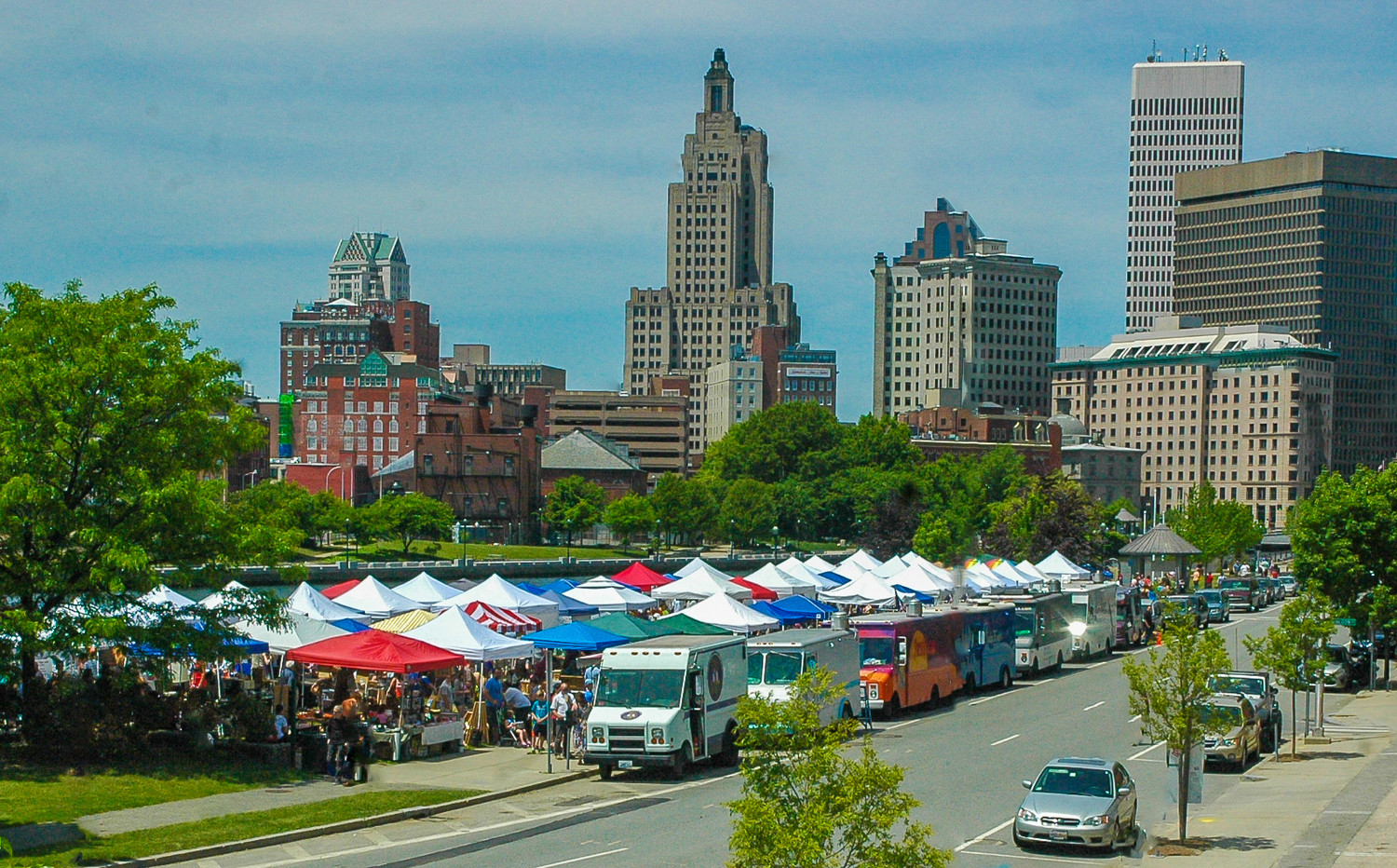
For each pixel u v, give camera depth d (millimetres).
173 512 44344
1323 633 50875
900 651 57812
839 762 23641
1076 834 33594
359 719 46375
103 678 44688
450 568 141000
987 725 55781
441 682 54281
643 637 55500
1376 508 70750
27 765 41312
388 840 35250
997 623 68188
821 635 51562
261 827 35500
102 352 44969
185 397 46875
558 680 56906
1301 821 37500
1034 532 141250
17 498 42312
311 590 59375
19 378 43969
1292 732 53469
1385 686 71125
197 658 47094
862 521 199500
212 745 44500
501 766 46094
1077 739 51875
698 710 45156
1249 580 118625
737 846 22375
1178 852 33969
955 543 159500
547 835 35812
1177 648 36906
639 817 38312
